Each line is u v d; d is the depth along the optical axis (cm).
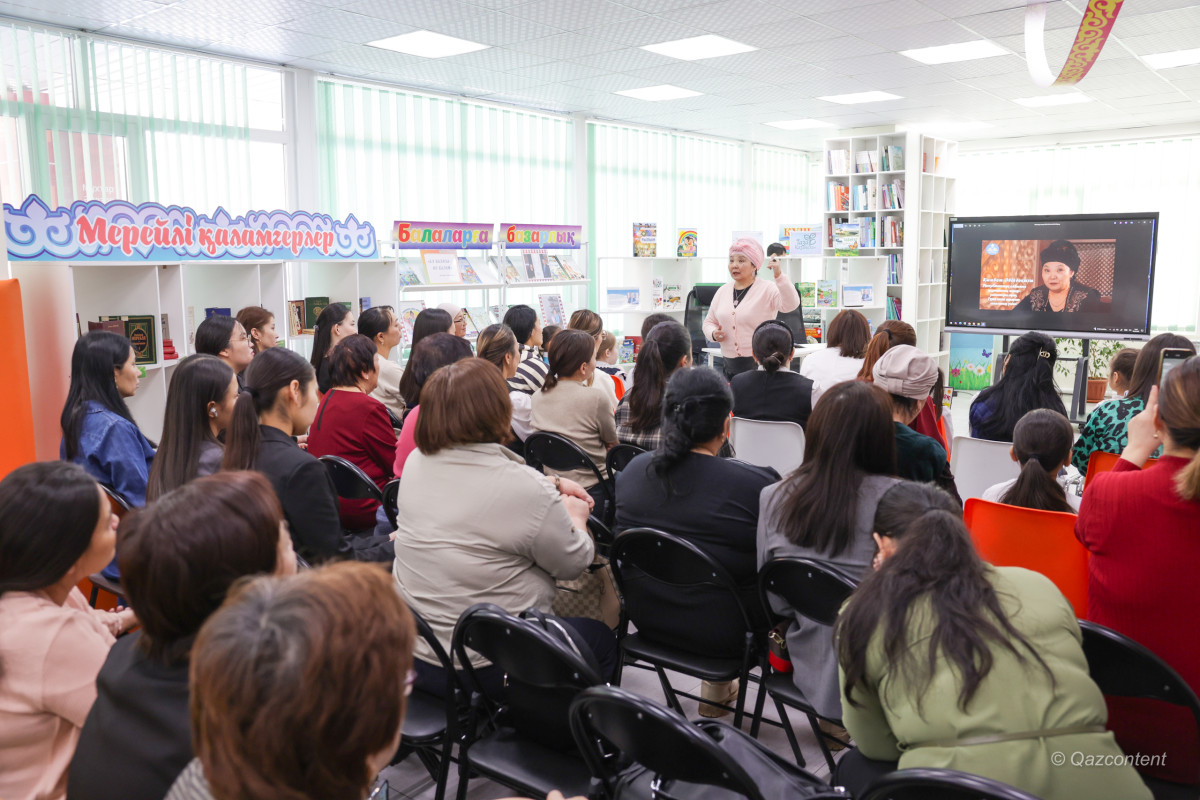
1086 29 405
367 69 652
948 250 813
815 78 707
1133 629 158
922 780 107
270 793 69
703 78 703
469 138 773
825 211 892
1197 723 146
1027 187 1045
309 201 658
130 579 101
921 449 244
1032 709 117
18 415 298
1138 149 963
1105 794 117
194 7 475
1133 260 714
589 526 262
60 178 512
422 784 220
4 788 131
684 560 197
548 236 706
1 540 134
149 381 440
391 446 297
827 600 178
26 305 388
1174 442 154
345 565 79
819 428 185
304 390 231
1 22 483
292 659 68
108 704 105
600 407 322
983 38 580
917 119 918
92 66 523
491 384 182
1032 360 357
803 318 866
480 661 179
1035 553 198
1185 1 494
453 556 179
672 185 996
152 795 99
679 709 216
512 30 544
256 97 624
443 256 633
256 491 107
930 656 119
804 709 190
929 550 128
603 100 798
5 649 129
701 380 209
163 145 564
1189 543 150
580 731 142
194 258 454
